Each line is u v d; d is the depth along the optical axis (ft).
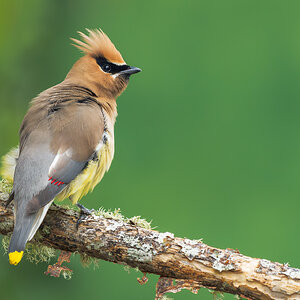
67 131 26.55
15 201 24.99
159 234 24.29
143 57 56.95
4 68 51.01
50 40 54.95
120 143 53.83
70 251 25.31
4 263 41.14
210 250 23.66
